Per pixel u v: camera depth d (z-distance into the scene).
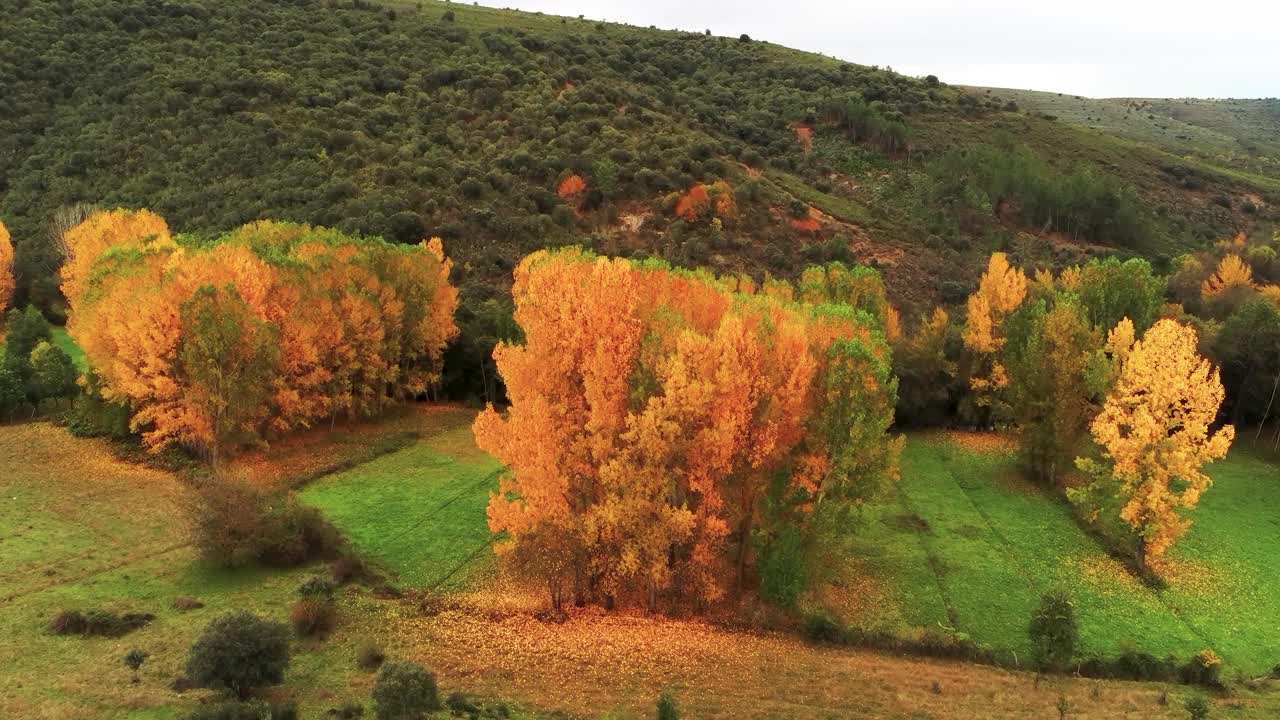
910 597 40.19
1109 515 46.09
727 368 34.22
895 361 68.38
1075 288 69.62
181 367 51.22
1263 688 32.94
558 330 36.81
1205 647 36.53
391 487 51.56
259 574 39.25
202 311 47.78
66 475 49.91
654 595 37.47
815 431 37.31
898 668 33.69
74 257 73.62
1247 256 89.00
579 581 37.62
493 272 80.44
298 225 74.81
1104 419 44.53
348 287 58.72
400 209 82.50
